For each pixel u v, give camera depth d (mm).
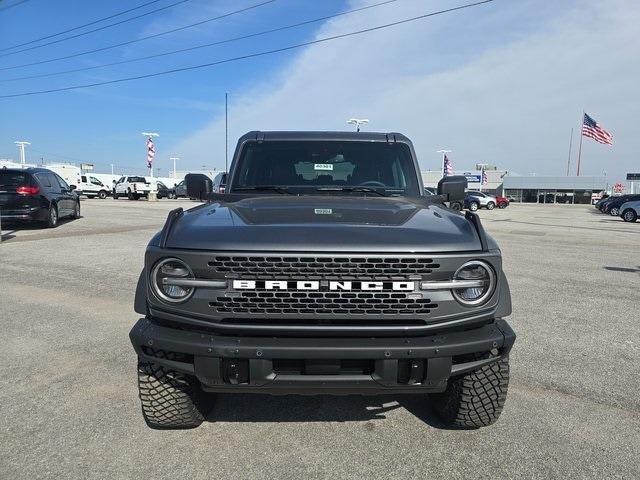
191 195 4430
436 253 2607
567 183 83938
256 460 2955
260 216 3033
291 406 3676
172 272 2656
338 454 3027
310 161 4305
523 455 3018
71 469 2848
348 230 2709
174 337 2652
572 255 11977
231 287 2590
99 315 5930
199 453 3027
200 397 3293
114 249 11125
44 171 15547
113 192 45781
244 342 2574
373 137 4430
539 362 4562
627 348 4969
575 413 3570
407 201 3770
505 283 2852
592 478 2787
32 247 11359
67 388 3918
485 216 32469
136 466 2887
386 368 2564
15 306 6309
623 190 85312
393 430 3324
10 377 4121
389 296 2590
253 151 4371
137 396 3789
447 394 3254
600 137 39219
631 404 3719
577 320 5984
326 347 2527
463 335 2670
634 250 13266
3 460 2930
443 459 2973
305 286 2568
